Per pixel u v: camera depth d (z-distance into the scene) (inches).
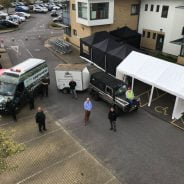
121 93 712.4
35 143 582.6
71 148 564.4
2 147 383.9
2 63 1083.9
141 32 1325.0
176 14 1093.8
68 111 720.3
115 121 618.8
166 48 1211.9
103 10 1144.2
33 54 1228.5
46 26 1936.5
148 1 1220.5
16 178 480.4
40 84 808.9
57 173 493.0
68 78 795.4
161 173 490.6
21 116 696.4
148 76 730.8
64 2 1362.0
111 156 538.0
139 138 597.9
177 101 645.9
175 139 595.5
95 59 1050.7
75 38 1357.0
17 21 1971.0
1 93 687.1
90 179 476.7
